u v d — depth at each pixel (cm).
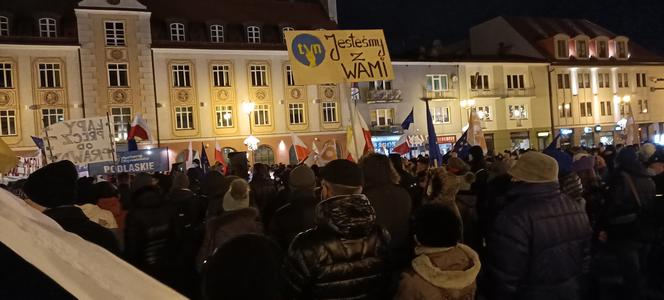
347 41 781
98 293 143
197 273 501
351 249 313
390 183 467
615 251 623
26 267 151
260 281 195
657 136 3741
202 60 3347
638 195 616
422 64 3909
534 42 4622
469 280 319
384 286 334
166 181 941
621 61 4691
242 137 3406
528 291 372
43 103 3005
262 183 776
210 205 593
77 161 1077
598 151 1497
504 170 593
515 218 370
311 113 3584
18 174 2084
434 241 329
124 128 3152
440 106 3972
